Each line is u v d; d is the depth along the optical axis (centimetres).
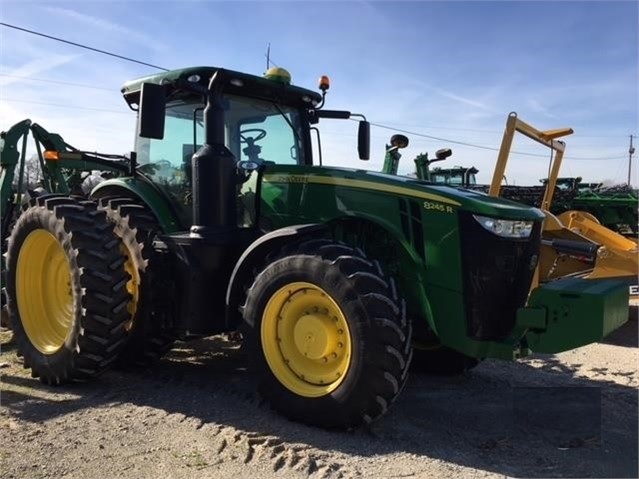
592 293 344
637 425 389
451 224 374
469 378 487
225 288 429
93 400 417
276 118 511
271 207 441
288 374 378
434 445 350
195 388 441
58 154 545
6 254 491
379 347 338
